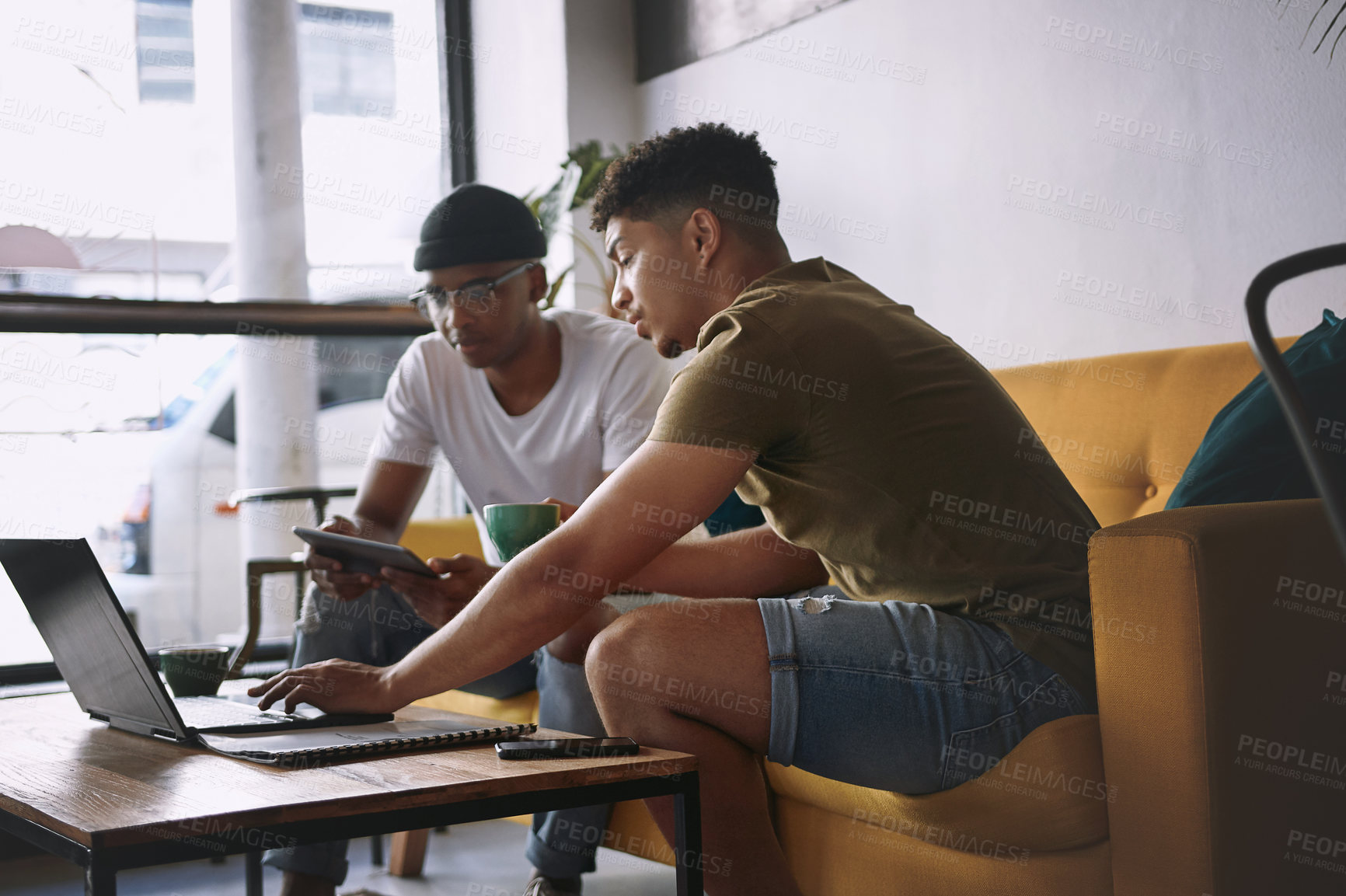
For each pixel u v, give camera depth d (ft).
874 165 9.77
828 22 10.16
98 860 2.28
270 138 12.07
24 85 10.66
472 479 6.61
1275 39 6.90
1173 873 3.25
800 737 3.43
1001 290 8.70
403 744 3.22
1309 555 3.49
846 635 3.46
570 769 2.90
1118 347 7.87
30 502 9.87
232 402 11.34
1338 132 6.60
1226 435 4.44
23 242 10.67
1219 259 7.24
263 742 3.29
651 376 6.26
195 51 11.63
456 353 6.59
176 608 10.72
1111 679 3.36
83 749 3.45
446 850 7.12
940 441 3.58
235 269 11.90
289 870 4.62
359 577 4.74
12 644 9.06
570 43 12.14
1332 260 1.93
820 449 3.61
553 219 11.34
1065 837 3.45
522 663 5.72
